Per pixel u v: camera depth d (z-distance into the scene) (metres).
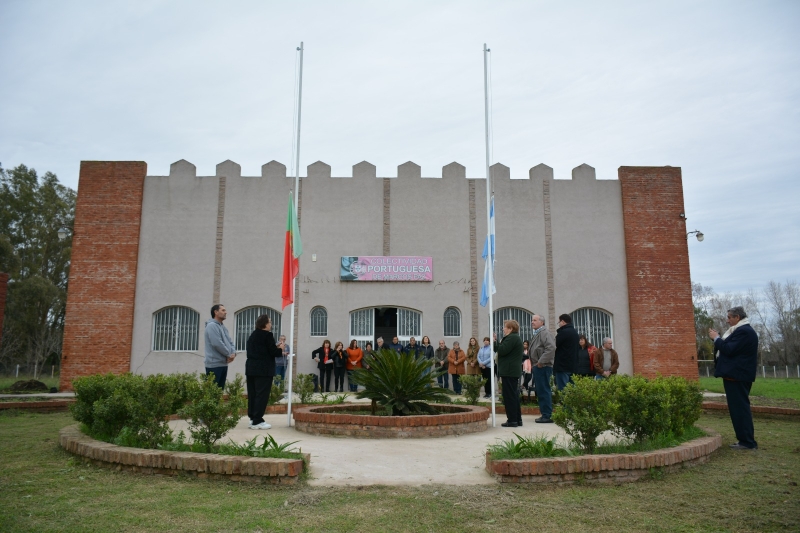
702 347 61.06
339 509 5.28
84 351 22.75
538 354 11.70
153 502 5.44
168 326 23.33
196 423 7.36
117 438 7.75
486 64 13.41
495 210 24.33
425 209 24.39
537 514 5.20
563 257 24.14
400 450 8.26
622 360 23.47
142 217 23.81
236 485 6.08
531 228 24.27
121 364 22.69
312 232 24.06
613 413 7.32
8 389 24.17
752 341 8.75
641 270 23.98
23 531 4.61
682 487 6.20
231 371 23.12
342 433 9.64
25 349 48.78
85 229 23.53
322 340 23.42
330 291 23.73
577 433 7.82
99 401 8.04
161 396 7.90
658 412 7.74
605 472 6.45
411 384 10.71
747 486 6.25
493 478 6.43
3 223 49.28
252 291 23.59
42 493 5.80
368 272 23.80
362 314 23.81
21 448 8.60
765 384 31.95
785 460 7.76
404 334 23.72
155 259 23.56
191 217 23.92
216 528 4.74
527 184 24.52
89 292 23.12
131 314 23.06
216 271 23.64
